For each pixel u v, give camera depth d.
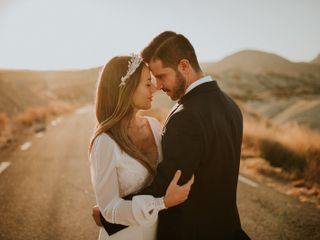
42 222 4.98
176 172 2.00
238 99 37.19
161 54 2.28
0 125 14.97
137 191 2.30
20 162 8.61
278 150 8.62
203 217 2.16
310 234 4.56
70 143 11.53
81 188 6.53
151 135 2.54
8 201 5.82
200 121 2.05
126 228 2.31
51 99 45.72
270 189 6.46
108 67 2.29
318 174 7.06
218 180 2.17
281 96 43.16
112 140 2.21
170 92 2.37
